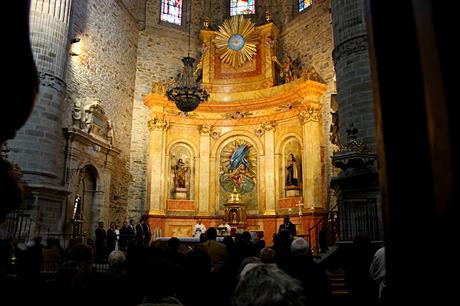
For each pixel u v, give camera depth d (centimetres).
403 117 131
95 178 1916
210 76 2458
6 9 180
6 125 187
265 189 2255
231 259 644
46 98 1436
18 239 1148
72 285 288
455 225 101
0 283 295
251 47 2455
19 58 185
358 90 1199
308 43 2294
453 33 111
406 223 126
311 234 1964
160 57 2491
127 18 2325
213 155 2384
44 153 1407
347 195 1137
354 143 1102
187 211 2280
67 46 1569
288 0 2494
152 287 317
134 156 2298
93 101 1853
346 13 1280
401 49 135
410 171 127
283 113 2266
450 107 106
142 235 1775
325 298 416
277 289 174
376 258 556
